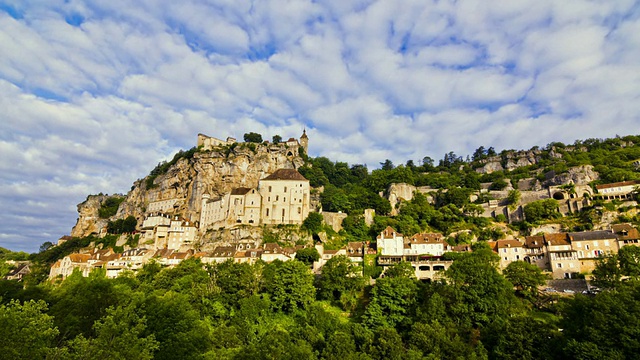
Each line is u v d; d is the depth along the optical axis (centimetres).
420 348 7950
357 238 18100
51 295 9606
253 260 15175
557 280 11119
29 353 4531
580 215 16038
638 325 6619
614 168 19288
